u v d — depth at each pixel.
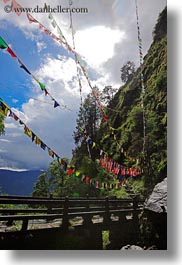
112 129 10.27
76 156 18.61
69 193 15.69
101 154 7.26
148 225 6.64
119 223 6.88
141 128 19.06
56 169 16.28
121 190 13.80
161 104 17.91
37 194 17.23
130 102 25.58
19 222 5.62
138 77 26.36
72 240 5.05
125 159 17.69
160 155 14.98
